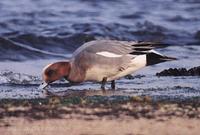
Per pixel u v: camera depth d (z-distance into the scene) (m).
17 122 11.78
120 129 11.35
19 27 25.08
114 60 15.30
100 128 11.41
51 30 24.39
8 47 21.61
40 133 11.12
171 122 11.79
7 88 15.75
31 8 28.11
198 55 21.30
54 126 11.56
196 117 12.15
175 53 21.48
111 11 28.44
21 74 17.45
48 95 14.65
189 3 30.20
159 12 28.48
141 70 18.52
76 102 13.24
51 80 15.48
